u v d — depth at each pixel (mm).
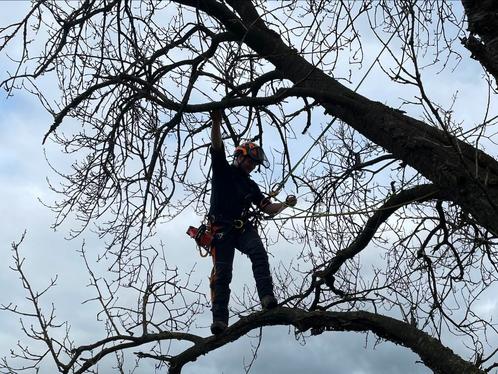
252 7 5438
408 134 4426
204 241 5137
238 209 5148
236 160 5316
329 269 5746
